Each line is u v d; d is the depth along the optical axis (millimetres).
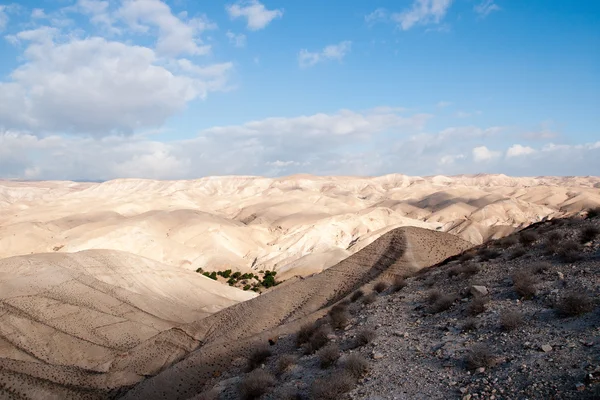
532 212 183250
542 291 16359
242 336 34781
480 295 18125
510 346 13211
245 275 107688
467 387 11719
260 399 15867
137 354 39000
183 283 72125
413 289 23641
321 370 16188
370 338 17234
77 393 35156
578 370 10797
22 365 38094
